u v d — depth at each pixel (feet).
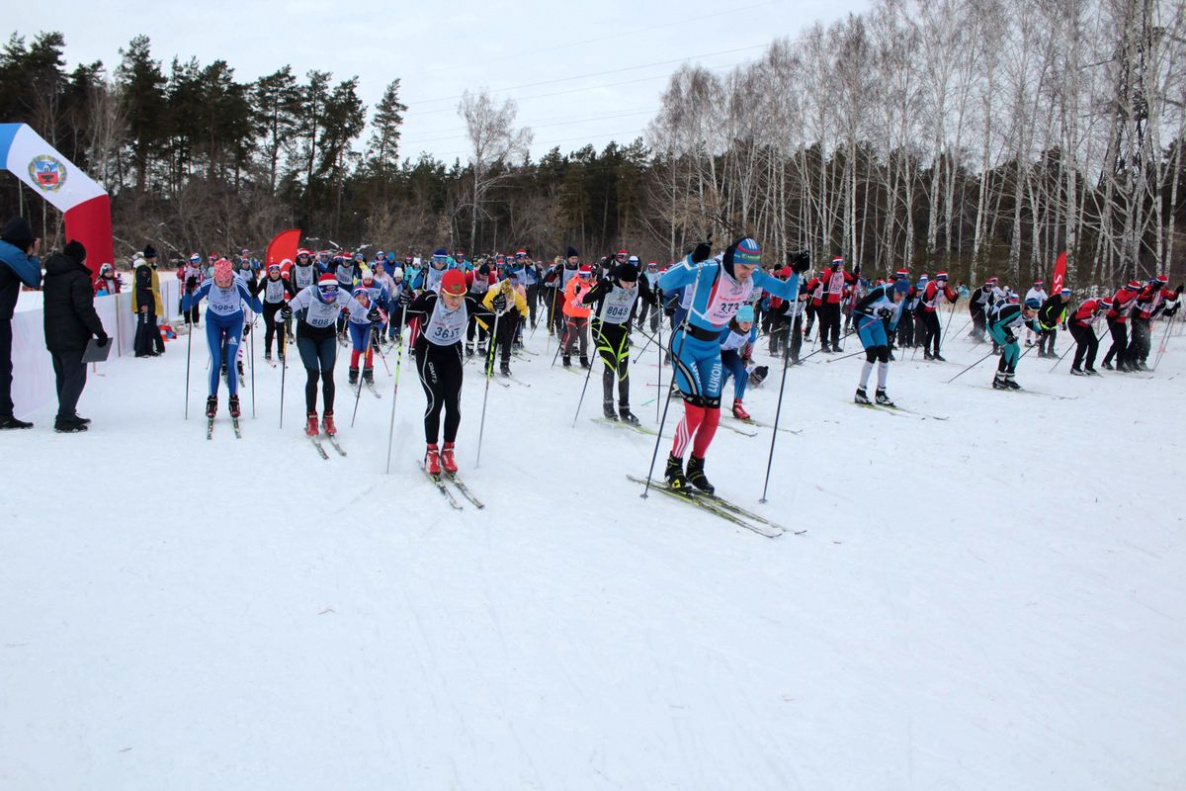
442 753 8.10
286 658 9.87
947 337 57.98
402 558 13.37
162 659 9.70
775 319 45.29
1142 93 66.74
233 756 7.89
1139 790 8.02
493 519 15.69
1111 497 18.88
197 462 18.98
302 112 139.44
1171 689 10.12
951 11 84.94
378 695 9.14
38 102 112.37
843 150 110.42
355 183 149.38
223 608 11.16
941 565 14.23
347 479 18.19
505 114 132.87
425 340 18.38
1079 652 11.05
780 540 15.28
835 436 25.16
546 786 7.66
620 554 14.06
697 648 10.62
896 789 7.84
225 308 22.88
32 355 24.31
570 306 37.88
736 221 107.86
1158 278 43.27
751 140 110.63
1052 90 73.61
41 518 14.32
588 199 164.45
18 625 10.33
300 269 35.09
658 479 19.42
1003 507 17.92
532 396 30.78
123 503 15.48
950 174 101.40
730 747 8.43
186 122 128.06
